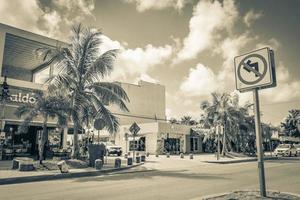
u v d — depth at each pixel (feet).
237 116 115.55
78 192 28.50
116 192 28.37
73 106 56.75
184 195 26.63
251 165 69.05
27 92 76.07
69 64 60.03
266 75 20.57
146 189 30.27
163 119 187.21
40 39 84.38
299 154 135.95
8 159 72.64
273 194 22.86
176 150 132.05
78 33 63.05
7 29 77.66
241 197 21.59
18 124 75.92
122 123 166.09
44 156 72.43
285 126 264.93
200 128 140.56
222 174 46.42
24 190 30.12
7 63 102.99
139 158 70.90
